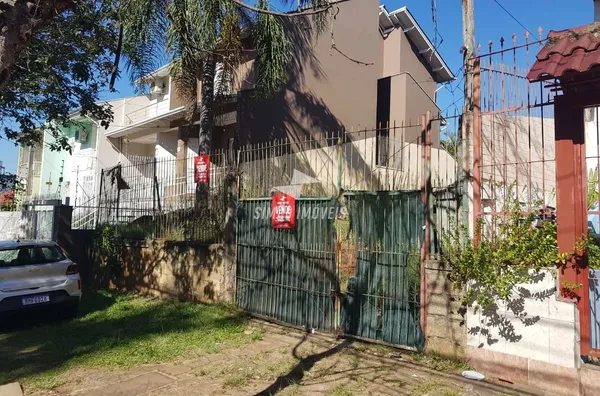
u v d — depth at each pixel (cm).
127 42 854
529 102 509
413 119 1638
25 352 628
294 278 731
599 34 438
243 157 856
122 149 2219
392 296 604
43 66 909
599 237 478
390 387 478
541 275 471
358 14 1541
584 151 463
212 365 561
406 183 743
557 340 459
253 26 1109
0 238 1792
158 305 898
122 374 535
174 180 1038
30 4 314
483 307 506
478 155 546
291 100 1359
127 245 1085
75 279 829
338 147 728
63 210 1227
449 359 542
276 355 593
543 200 509
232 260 842
